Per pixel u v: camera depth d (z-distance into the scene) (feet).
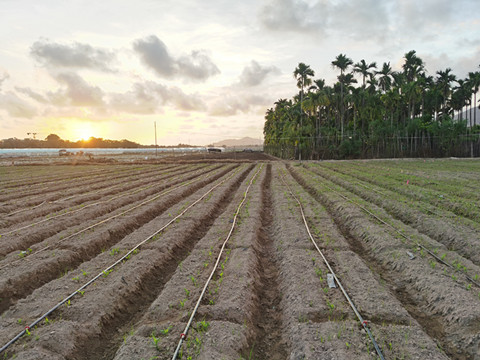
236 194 67.05
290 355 18.40
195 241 39.70
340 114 202.18
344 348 17.84
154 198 60.70
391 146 183.32
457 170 101.71
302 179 89.86
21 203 55.36
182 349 18.07
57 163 160.76
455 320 20.38
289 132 188.03
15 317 21.62
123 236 41.42
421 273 26.55
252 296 24.88
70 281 26.43
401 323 20.79
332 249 33.91
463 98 187.83
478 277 25.30
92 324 20.92
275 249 35.96
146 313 22.53
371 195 58.95
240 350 18.69
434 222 39.68
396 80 180.24
